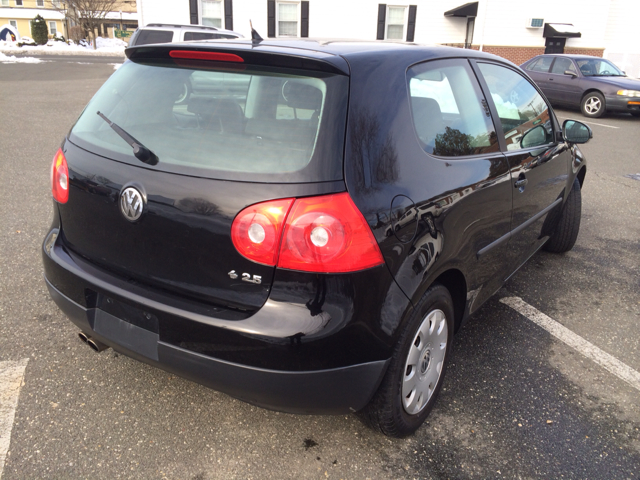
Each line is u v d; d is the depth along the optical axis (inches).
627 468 86.8
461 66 104.4
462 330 127.5
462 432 93.2
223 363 72.1
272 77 75.5
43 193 211.9
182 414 94.0
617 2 886.4
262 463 84.3
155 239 75.8
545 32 839.1
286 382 70.5
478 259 99.2
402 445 89.6
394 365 78.7
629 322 135.5
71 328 118.4
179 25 513.3
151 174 75.3
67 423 90.1
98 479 79.4
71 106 427.2
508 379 109.0
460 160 93.3
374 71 78.7
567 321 134.6
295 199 67.6
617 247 188.2
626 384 109.3
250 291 70.7
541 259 175.3
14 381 99.6
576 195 167.0
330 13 764.6
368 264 70.4
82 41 1429.6
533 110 131.4
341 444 89.1
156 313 75.5
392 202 74.2
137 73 87.8
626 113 573.9
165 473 81.3
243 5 736.3
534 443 91.4
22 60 876.6
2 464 80.9
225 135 73.9
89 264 85.6
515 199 112.0
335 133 70.5
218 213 70.1
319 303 68.8
